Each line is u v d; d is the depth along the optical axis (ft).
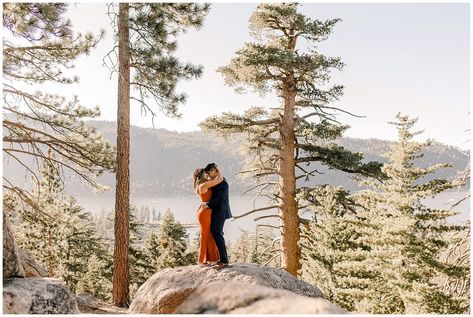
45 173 51.24
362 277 47.47
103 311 28.84
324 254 49.73
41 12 30.04
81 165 39.17
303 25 48.21
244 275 20.43
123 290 34.45
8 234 16.75
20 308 14.06
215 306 7.36
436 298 35.24
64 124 37.50
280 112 58.49
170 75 36.86
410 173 43.55
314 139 53.21
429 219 41.57
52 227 81.20
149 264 103.24
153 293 21.21
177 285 20.75
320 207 50.88
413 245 40.37
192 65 37.35
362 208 50.31
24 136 36.14
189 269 21.93
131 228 99.25
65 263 109.40
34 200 42.68
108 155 39.04
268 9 48.88
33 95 36.60
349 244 50.62
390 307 40.88
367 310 40.06
